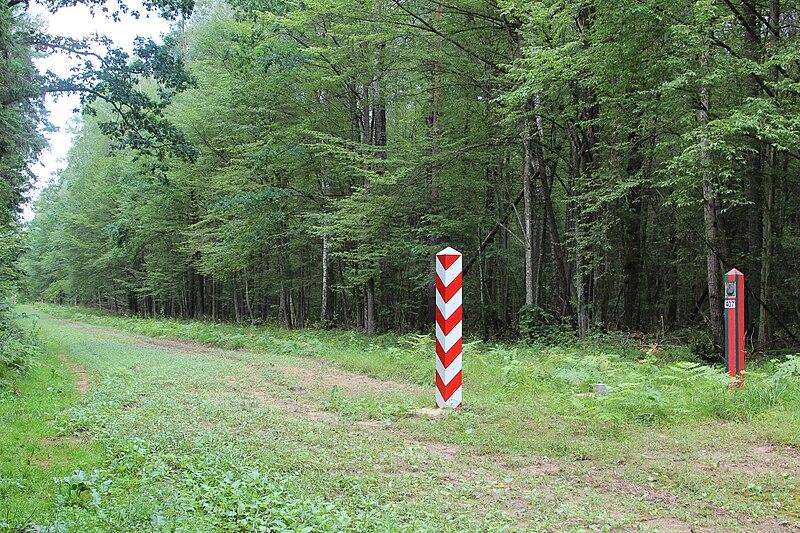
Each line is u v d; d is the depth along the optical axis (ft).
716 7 43.32
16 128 62.18
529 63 50.08
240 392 32.60
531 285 61.31
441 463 18.62
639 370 36.81
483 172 76.02
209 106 90.33
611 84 49.52
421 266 77.30
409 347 62.18
